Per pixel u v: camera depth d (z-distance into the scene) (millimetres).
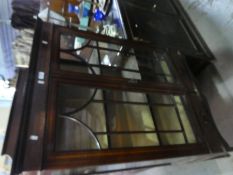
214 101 1519
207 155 1012
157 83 1111
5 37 2695
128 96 1029
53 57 947
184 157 950
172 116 1079
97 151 755
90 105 918
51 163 658
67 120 823
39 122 724
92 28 1651
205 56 1533
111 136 870
